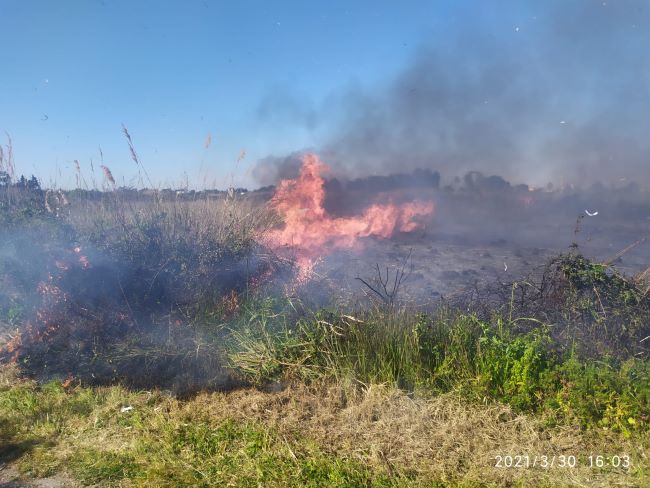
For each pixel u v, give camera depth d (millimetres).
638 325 4371
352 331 4473
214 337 4859
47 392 4352
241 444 3500
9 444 3615
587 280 4762
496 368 4004
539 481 3098
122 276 5086
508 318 4742
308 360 4461
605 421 3592
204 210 6387
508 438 3520
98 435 3703
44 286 4953
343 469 3188
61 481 3199
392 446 3443
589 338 4406
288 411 3908
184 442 3529
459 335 4355
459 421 3652
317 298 5305
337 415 3850
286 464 3260
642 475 3105
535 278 6707
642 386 3748
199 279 5316
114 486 3121
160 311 5098
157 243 5441
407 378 4141
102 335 4805
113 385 4453
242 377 4461
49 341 4828
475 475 3127
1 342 5035
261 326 4840
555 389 3875
